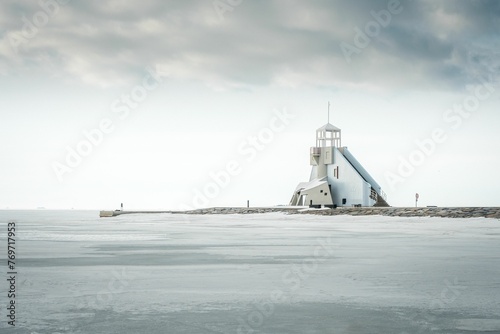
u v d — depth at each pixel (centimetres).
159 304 1098
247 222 6047
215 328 906
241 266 1730
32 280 1420
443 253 2128
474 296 1179
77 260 1925
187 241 2914
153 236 3422
